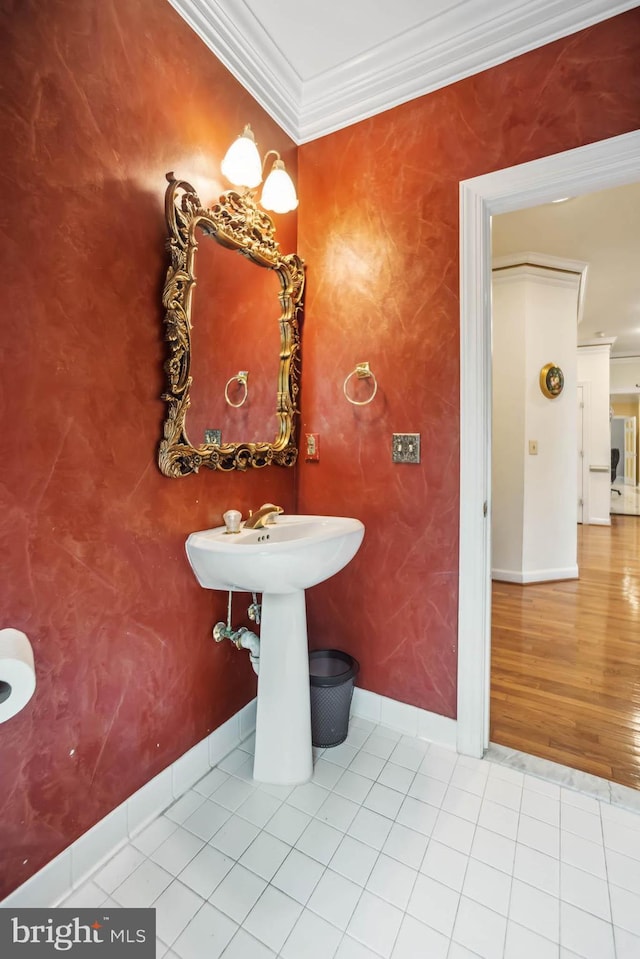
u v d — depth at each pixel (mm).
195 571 1402
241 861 1187
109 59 1122
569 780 1479
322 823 1312
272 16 1455
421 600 1688
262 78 1629
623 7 1303
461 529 1592
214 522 1536
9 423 949
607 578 3748
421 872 1157
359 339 1784
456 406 1592
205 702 1522
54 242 1014
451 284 1587
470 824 1309
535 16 1377
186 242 1314
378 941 996
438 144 1600
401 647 1737
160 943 989
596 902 1080
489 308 1582
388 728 1771
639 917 1046
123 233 1174
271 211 1751
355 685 1851
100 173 1109
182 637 1423
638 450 7742
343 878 1141
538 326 3535
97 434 1134
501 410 3617
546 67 1413
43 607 1030
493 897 1094
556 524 3674
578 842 1247
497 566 3684
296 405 1911
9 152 920
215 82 1468
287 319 1820
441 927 1024
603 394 6039
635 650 2430
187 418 1393
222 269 1523
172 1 1293
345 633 1865
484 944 991
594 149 1350
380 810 1359
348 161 1790
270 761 1469
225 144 1514
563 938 1001
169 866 1170
